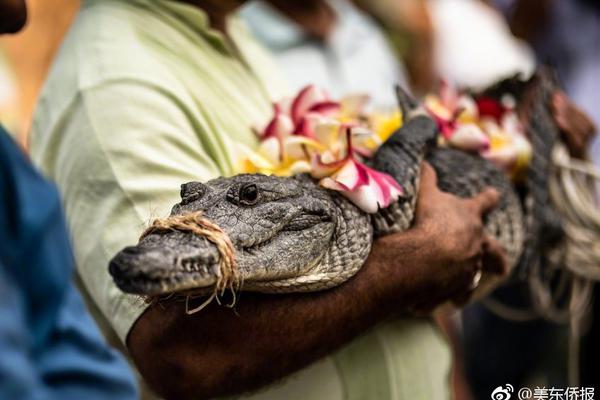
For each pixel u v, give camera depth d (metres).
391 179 2.53
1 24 2.10
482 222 2.96
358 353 2.69
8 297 1.72
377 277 2.46
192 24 2.89
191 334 2.30
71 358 1.87
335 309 2.39
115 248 2.43
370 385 2.70
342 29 4.54
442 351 2.87
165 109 2.58
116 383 1.93
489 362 4.54
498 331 4.49
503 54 6.06
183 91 2.68
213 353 2.31
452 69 5.94
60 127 2.63
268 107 3.03
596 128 3.71
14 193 1.87
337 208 2.41
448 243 2.57
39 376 1.81
